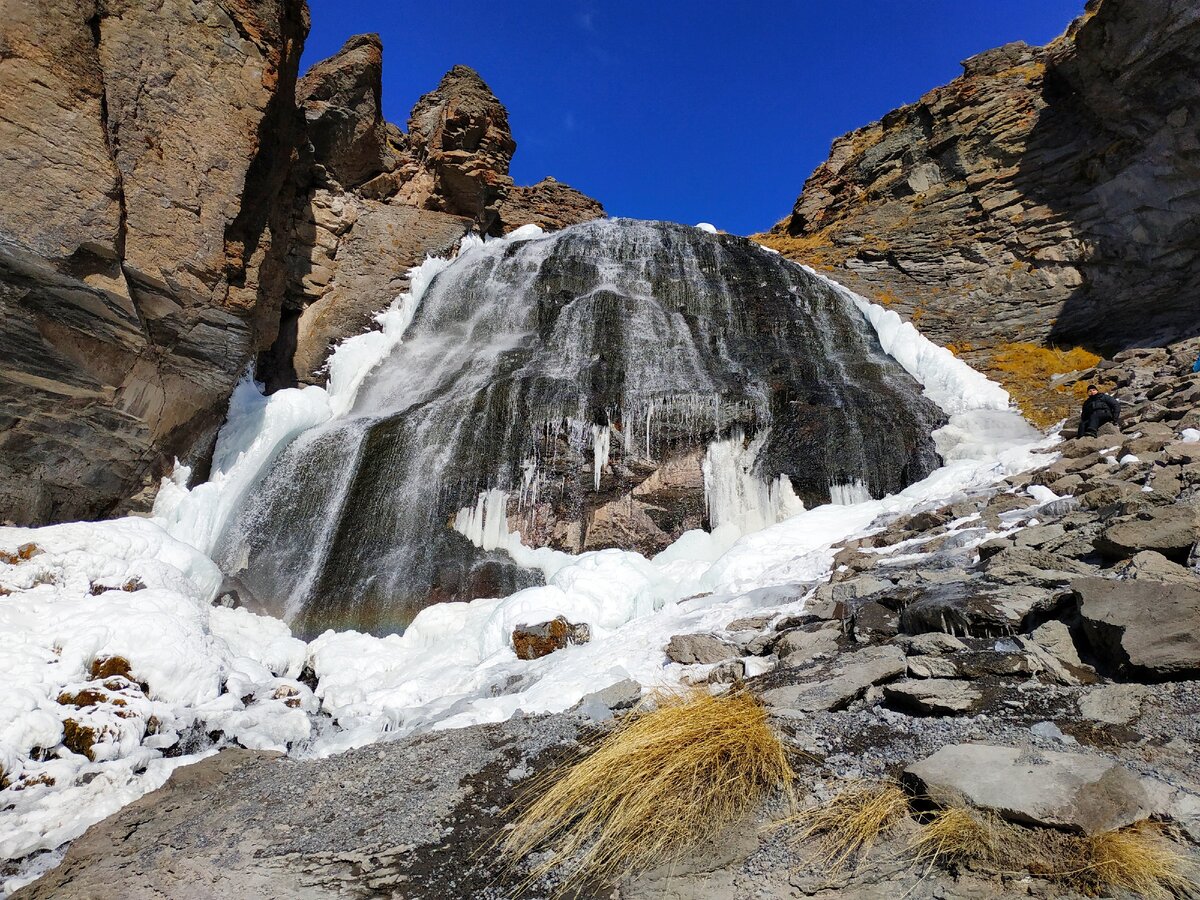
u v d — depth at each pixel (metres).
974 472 9.05
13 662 5.62
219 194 10.73
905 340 15.58
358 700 7.10
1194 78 13.48
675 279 17.39
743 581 7.61
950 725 3.32
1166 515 4.30
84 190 8.88
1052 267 16.47
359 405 14.42
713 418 11.90
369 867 3.20
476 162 20.28
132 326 9.78
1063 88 17.69
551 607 7.73
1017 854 2.34
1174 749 2.78
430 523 11.31
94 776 4.95
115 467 10.56
